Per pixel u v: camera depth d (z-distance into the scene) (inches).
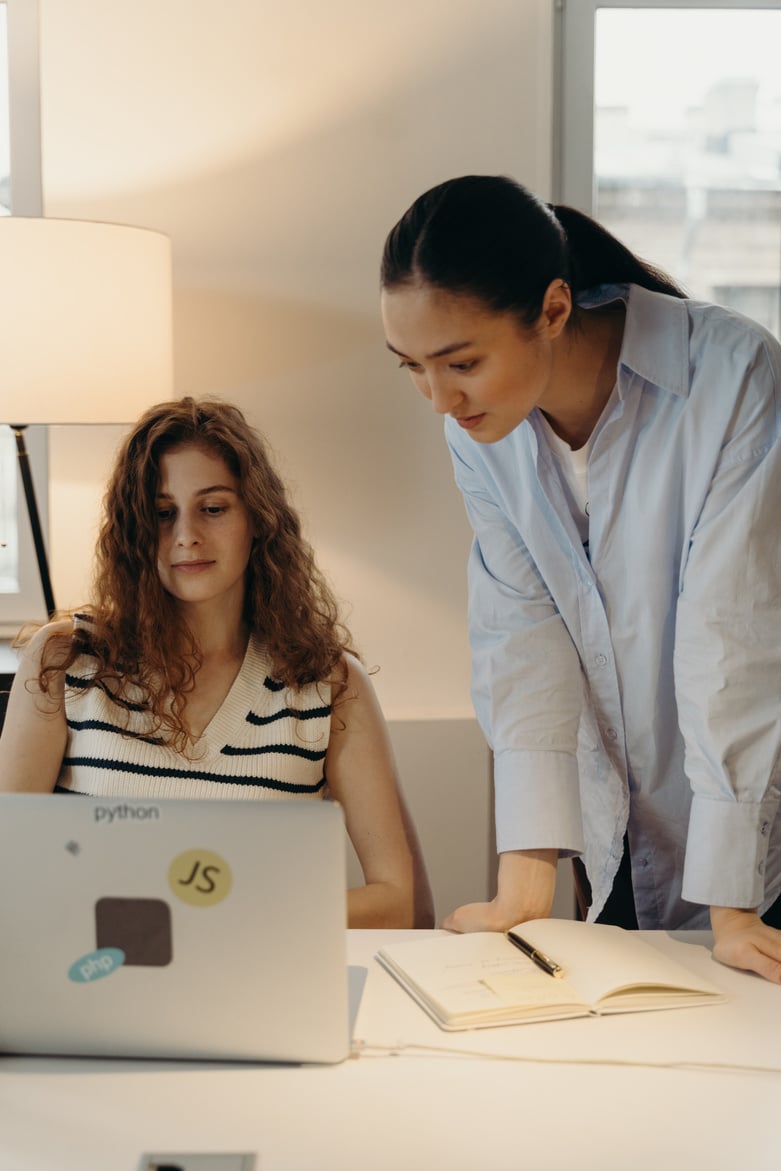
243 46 92.2
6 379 73.7
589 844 64.2
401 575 97.2
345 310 94.7
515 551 60.4
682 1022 45.4
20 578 98.3
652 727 60.2
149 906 41.6
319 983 41.6
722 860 51.2
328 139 93.3
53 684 62.5
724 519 52.0
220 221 93.5
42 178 93.1
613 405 55.2
